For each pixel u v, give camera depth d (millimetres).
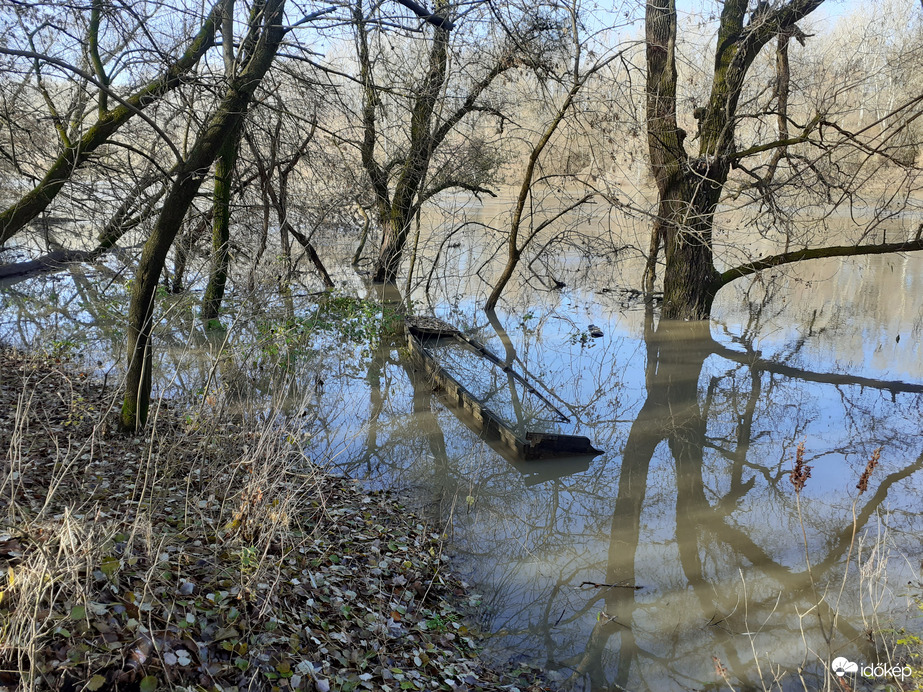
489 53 14633
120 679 3297
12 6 8461
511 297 19750
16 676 3104
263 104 12070
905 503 7758
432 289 20688
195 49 9547
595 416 10477
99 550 4008
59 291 16953
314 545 5609
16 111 11250
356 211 20734
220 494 6129
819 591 6051
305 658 4020
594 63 14656
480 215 32469
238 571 4527
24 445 6480
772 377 12484
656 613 5723
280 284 14289
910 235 23594
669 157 15258
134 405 7316
